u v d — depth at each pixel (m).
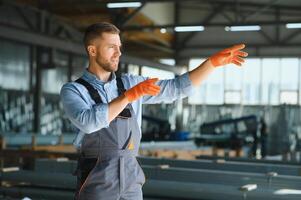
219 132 14.30
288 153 8.42
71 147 8.55
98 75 1.97
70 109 1.83
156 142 12.23
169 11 18.23
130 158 1.96
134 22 14.36
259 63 18.53
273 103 18.28
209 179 3.97
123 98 1.75
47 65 13.20
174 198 3.84
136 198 1.98
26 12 13.55
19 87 13.73
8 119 13.20
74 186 4.19
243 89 18.77
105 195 1.91
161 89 2.06
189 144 12.14
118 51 1.93
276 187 3.72
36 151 6.68
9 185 4.61
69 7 13.04
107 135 1.92
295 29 17.89
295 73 18.06
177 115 18.08
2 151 6.88
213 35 18.94
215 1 17.97
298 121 16.33
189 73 2.07
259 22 12.32
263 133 13.20
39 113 13.41
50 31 12.92
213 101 19.16
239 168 4.82
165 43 18.28
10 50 13.42
